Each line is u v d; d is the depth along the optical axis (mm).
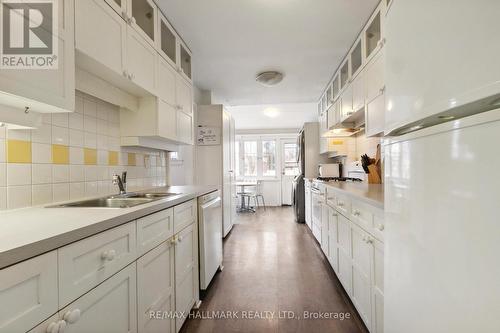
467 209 563
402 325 836
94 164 1677
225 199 3693
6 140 1130
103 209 1104
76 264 751
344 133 3379
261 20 2066
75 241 749
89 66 1306
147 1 1767
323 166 3957
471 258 554
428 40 691
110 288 898
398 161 864
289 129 6906
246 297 1979
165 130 2025
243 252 3023
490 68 510
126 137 1936
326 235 2637
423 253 721
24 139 1206
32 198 1237
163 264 1328
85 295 780
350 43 2461
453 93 602
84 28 1159
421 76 725
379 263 1286
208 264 2055
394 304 894
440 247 649
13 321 571
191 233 1779
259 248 3168
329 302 1900
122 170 1977
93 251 821
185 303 1625
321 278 2311
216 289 2109
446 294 627
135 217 1053
